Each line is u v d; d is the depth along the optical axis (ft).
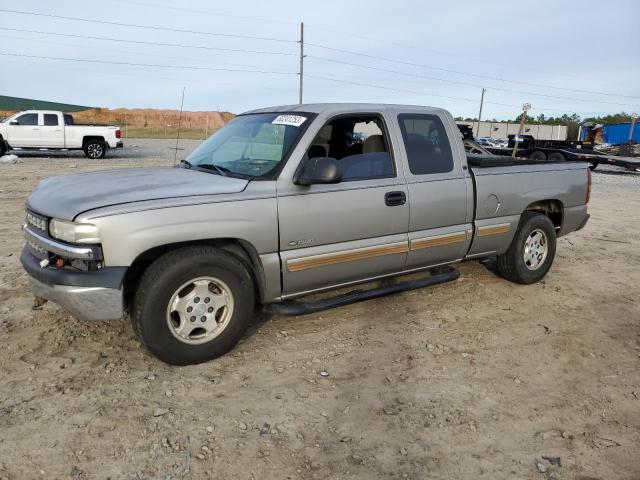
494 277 19.38
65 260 10.96
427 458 9.18
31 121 65.57
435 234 15.21
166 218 10.93
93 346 12.60
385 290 15.05
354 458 9.10
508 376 12.14
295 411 10.40
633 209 39.40
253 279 13.01
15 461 8.62
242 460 8.92
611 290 18.63
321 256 13.10
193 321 11.73
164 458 8.86
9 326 13.43
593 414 10.73
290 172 12.53
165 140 127.44
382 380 11.72
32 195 12.64
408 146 14.76
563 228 19.06
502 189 16.60
